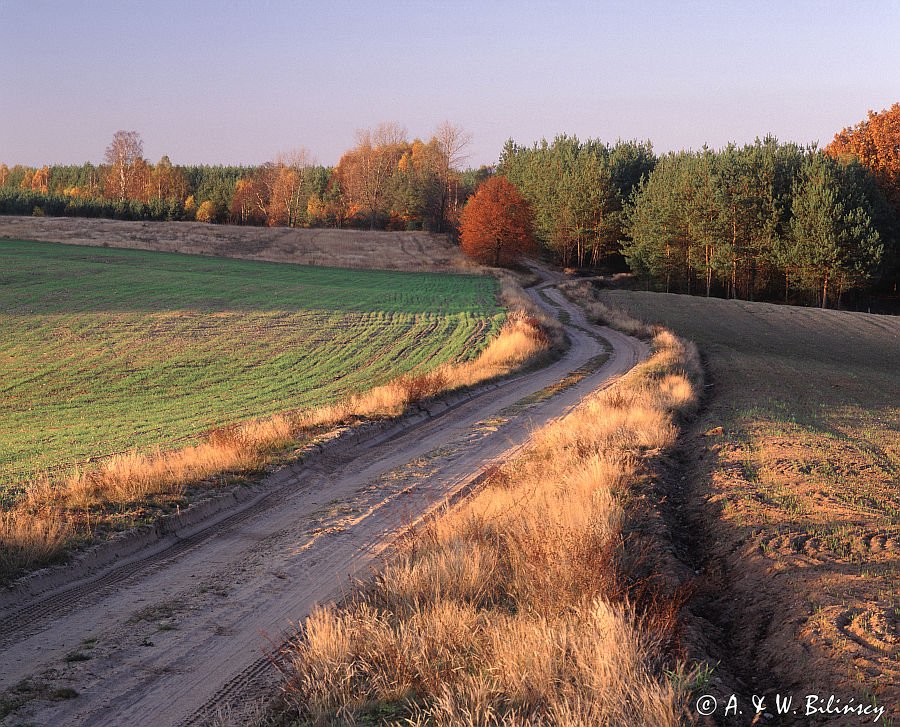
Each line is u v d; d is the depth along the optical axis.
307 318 47.28
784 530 8.77
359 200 129.38
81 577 8.83
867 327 56.31
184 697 5.87
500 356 35.28
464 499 12.20
